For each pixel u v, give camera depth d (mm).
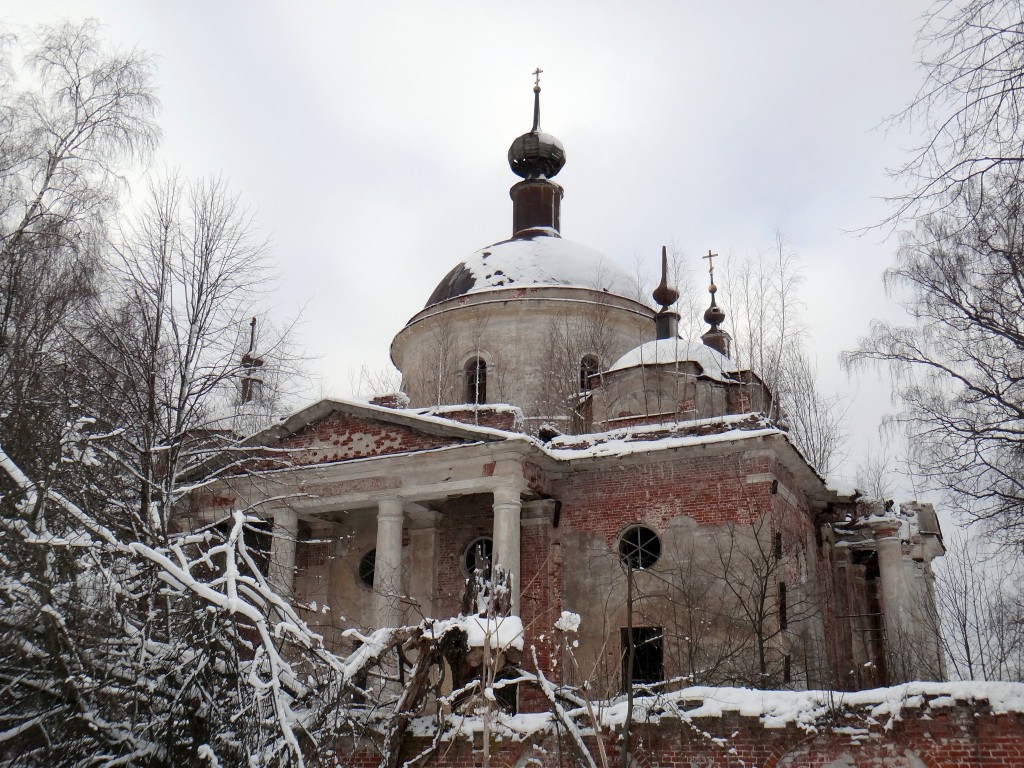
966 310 16594
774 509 21312
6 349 14750
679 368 24422
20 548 12180
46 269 16516
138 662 12336
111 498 13953
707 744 14180
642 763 14352
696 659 20438
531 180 32875
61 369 15352
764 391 27406
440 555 24125
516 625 14500
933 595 27531
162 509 15578
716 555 21188
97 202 17547
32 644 11938
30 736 12164
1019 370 16938
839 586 25656
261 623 11977
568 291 28578
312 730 12797
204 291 16953
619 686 18031
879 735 13500
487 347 28453
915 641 23844
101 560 12766
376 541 23922
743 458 21641
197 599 12734
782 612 20625
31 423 13641
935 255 15617
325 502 23109
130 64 18438
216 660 12742
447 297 29891
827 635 24625
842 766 13602
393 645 14328
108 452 14172
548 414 27016
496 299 28484
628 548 22344
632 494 22469
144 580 13234
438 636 14461
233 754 12016
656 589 21516
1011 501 16609
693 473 22047
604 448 22688
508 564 21188
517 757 14828
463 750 14977
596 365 27984
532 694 21516
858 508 25703
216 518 22438
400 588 22188
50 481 12312
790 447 21672
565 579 22500
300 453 23594
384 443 23000
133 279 16656
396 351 31141
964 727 13141
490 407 23125
